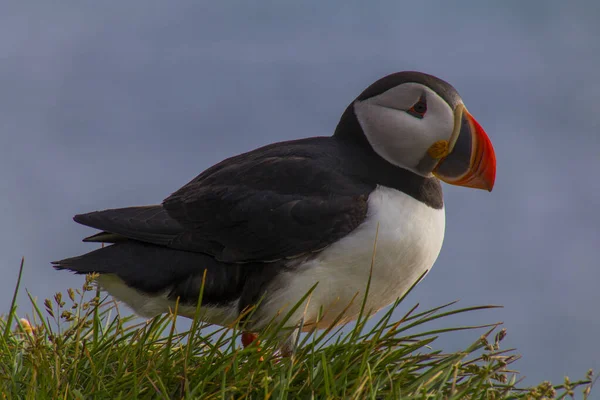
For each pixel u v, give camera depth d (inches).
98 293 177.6
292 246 195.0
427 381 166.2
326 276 195.8
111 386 169.9
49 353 181.5
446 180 207.0
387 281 199.3
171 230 202.2
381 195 199.3
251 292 197.5
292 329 181.6
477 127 204.5
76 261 203.0
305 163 202.2
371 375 165.5
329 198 196.7
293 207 196.2
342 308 201.3
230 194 201.2
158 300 202.7
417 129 201.8
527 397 164.6
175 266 200.1
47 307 174.2
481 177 204.2
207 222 201.2
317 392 166.4
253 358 171.3
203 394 164.1
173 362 174.6
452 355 171.9
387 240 195.2
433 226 203.2
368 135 206.5
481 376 167.8
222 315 202.8
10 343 187.2
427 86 203.6
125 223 203.5
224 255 197.2
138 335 181.9
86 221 205.2
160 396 164.2
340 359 170.7
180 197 207.8
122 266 201.2
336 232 195.2
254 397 169.2
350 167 203.3
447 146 203.2
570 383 165.3
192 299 200.5
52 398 162.4
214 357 182.4
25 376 173.5
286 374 169.8
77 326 176.2
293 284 195.2
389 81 207.2
